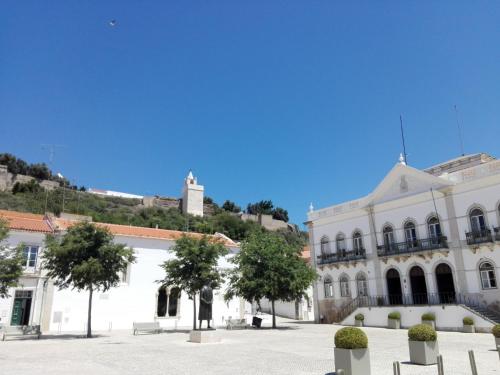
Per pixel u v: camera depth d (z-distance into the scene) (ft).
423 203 101.50
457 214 93.97
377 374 36.22
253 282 100.32
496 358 45.34
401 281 103.30
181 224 300.81
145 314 111.55
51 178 339.57
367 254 112.47
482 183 90.43
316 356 48.01
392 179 109.70
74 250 78.43
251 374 36.32
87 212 275.59
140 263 114.21
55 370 38.83
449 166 123.75
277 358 46.52
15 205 249.96
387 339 69.62
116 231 116.06
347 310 113.29
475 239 88.74
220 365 41.65
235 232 314.35
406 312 95.30
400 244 103.86
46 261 83.66
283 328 100.94
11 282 70.90
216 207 411.75
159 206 372.79
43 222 107.24
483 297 86.74
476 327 81.61
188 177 383.86
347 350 33.76
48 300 96.94
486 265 87.81
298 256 111.04
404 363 42.16
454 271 92.53
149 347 59.52
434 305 90.02
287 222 427.74
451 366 39.86
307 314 151.84
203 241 96.43
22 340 72.79
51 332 93.76
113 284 85.35
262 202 436.35
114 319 106.32
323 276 123.95
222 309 126.21
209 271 92.17
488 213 88.63
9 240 94.63
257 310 163.22
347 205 120.67
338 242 121.90
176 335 83.30
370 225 112.98
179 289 95.20
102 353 52.31
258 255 106.42
